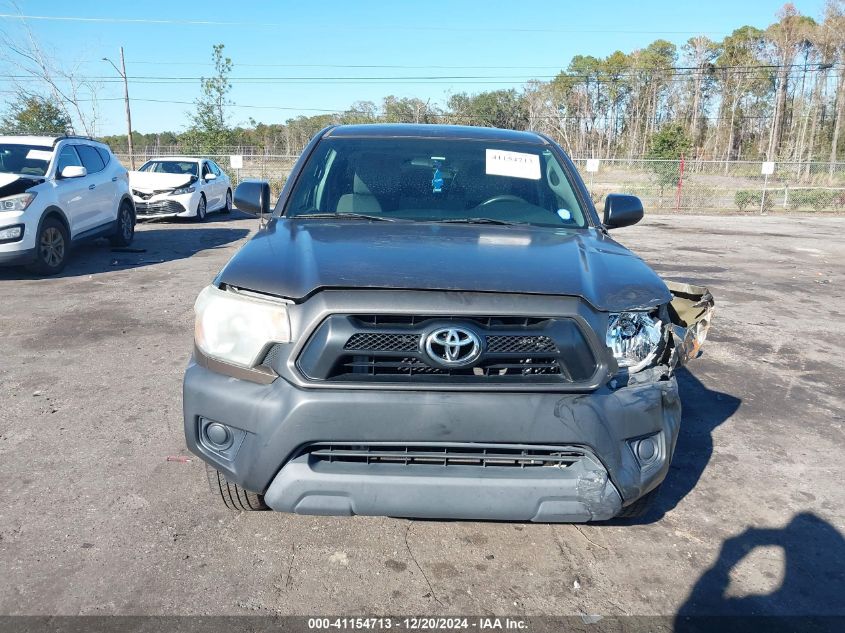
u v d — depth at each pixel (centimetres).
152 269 993
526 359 260
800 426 472
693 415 486
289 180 396
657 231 1812
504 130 462
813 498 369
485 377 257
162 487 355
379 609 267
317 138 431
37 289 835
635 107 8800
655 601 278
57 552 296
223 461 271
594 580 291
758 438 449
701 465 405
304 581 283
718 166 2975
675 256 1287
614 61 8831
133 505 337
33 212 879
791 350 662
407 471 259
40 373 528
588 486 260
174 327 669
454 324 252
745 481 387
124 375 527
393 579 286
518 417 253
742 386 552
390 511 259
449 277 266
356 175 398
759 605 278
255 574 286
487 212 380
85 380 514
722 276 1074
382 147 420
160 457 389
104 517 326
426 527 326
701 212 2686
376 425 252
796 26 7512
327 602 270
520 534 323
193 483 361
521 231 353
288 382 258
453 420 252
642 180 3158
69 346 600
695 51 8831
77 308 740
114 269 988
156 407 463
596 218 392
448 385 252
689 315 460
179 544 305
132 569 286
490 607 271
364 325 254
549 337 257
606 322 269
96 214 1067
